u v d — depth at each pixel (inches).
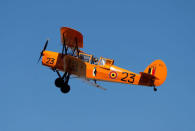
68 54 2482.8
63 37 2322.8
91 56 2536.9
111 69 2591.0
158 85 2694.4
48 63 2501.2
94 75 2559.1
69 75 2479.1
